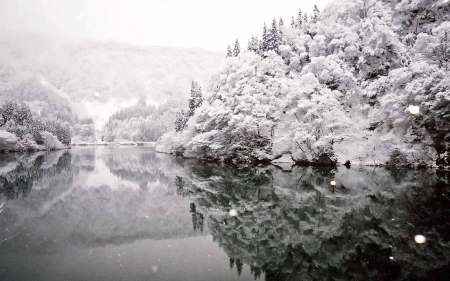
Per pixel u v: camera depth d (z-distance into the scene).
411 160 29.28
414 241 10.34
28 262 9.45
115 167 40.22
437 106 26.03
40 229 13.04
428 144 28.58
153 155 67.56
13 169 37.38
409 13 42.28
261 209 15.88
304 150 36.78
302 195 19.06
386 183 21.78
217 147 41.50
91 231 12.77
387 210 14.50
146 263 9.39
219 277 8.37
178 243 11.28
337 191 19.86
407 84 29.69
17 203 18.25
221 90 49.59
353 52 39.94
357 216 13.79
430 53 32.31
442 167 27.59
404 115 29.41
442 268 8.25
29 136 85.56
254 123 38.41
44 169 37.59
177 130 73.81
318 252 9.94
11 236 12.06
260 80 44.94
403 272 8.13
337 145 34.84
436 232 11.12
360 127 34.56
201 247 10.84
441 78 26.61
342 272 8.41
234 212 12.34
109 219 14.66
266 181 24.98
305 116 34.94
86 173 33.53
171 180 27.34
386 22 41.28
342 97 38.00
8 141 74.75
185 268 9.00
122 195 20.67
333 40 41.69
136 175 31.53
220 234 12.22
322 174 27.88
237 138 41.34
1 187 23.92
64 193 21.52
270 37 52.38
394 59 37.38
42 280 8.18
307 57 46.19
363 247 10.10
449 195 17.17
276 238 11.48
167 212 15.91
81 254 10.16
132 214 15.59
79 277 8.37
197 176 29.53
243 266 9.10
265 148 39.88
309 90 36.12
